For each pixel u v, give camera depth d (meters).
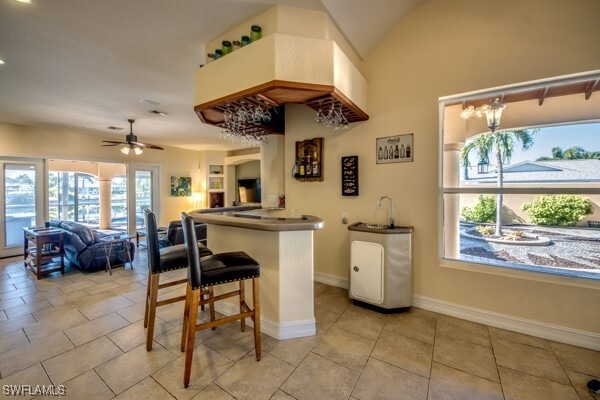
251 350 1.98
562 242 2.21
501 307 2.30
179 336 2.17
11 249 4.86
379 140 2.85
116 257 4.16
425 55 2.58
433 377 1.70
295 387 1.62
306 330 2.17
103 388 1.61
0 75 2.84
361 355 1.92
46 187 5.23
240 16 2.05
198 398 1.54
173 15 2.00
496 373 1.73
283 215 3.60
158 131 5.51
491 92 2.38
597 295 1.98
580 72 2.00
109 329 2.28
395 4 2.41
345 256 3.16
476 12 2.35
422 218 2.64
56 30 2.10
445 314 2.54
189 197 7.71
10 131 4.78
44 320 2.45
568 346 2.02
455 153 2.60
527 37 2.16
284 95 2.11
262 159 4.15
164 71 2.81
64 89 3.23
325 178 3.27
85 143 5.68
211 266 1.78
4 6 1.81
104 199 7.45
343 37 2.45
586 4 1.97
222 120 2.84
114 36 2.21
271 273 2.16
